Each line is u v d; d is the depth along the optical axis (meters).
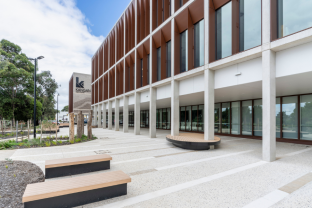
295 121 11.48
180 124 21.94
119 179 3.64
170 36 13.09
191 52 11.02
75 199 3.22
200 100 15.01
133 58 18.47
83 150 8.91
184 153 8.11
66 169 5.01
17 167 5.20
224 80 8.89
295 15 6.64
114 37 24.58
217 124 17.00
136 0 17.45
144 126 30.12
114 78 24.42
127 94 19.30
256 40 8.00
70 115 11.70
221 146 10.00
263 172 5.25
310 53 5.79
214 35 9.59
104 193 3.52
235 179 4.69
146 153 8.14
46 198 2.97
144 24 16.75
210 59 9.30
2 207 3.17
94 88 35.47
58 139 13.18
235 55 7.80
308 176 4.86
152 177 4.88
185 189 4.06
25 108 25.73
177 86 12.09
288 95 11.83
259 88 9.27
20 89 24.91
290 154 7.73
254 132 13.87
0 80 22.69
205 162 6.47
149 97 15.62
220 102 16.67
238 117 15.05
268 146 6.50
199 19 10.66
